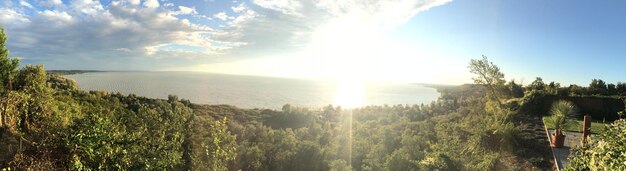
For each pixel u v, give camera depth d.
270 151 19.88
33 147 5.15
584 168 5.03
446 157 11.94
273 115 47.97
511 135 11.85
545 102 19.03
